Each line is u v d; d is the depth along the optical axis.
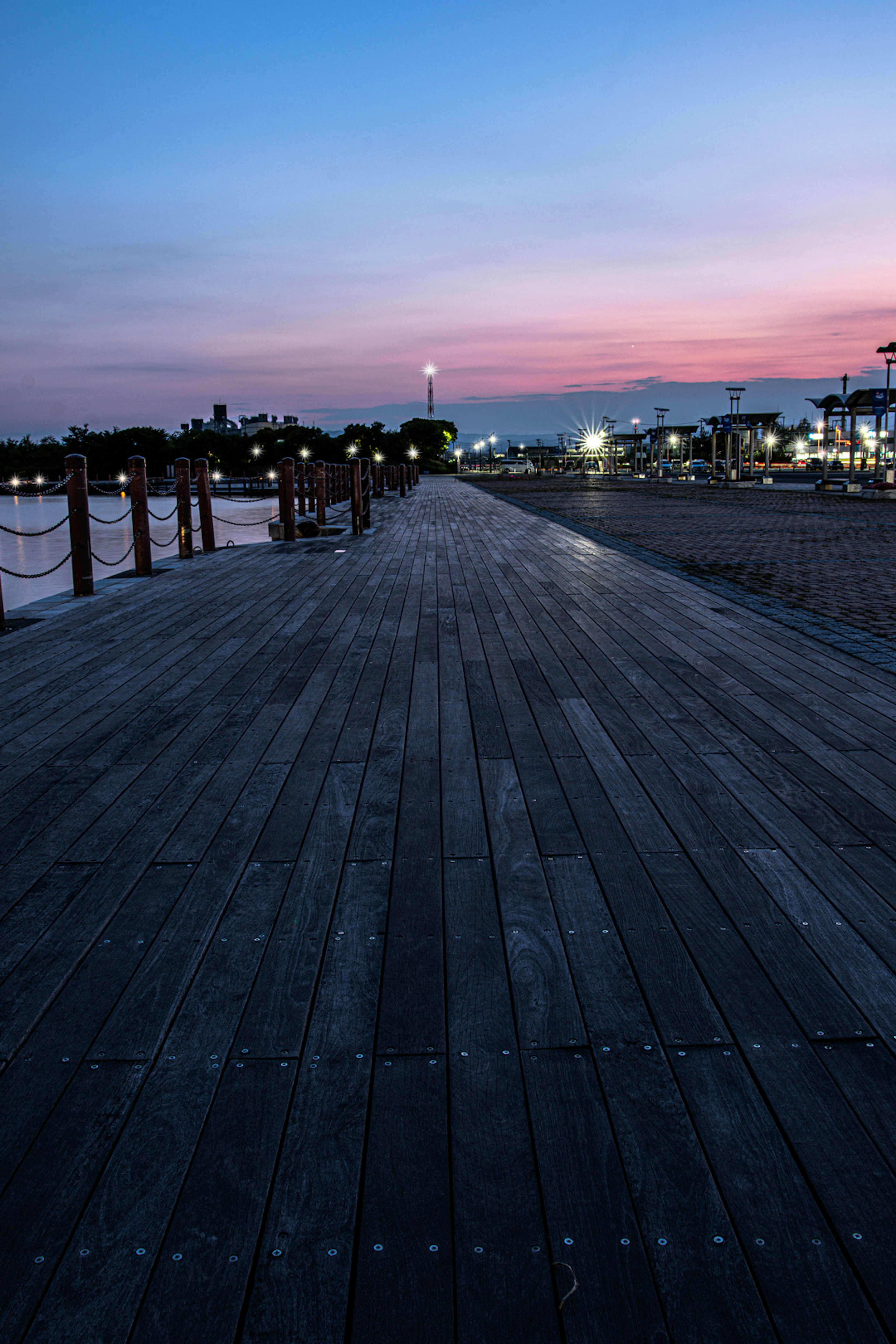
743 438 50.06
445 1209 1.67
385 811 3.53
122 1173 1.77
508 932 2.63
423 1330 1.44
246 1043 2.16
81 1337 1.44
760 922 2.66
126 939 2.64
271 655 6.36
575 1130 1.86
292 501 15.05
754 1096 1.95
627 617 7.46
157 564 12.10
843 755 4.07
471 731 4.52
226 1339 1.43
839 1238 1.59
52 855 3.20
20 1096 1.99
